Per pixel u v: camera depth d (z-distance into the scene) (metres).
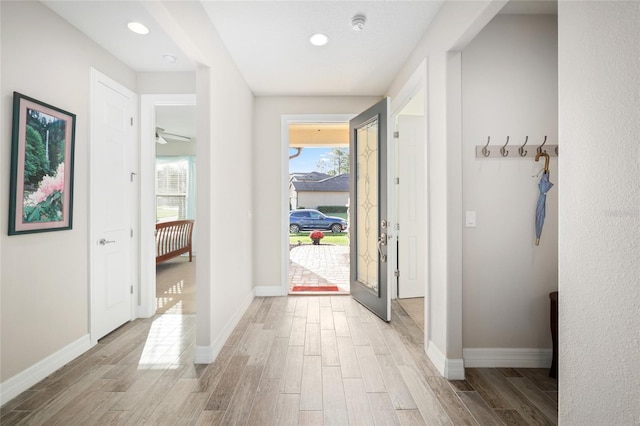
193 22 1.90
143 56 2.74
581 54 0.92
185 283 4.45
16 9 1.79
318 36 2.38
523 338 2.12
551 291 2.12
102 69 2.57
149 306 3.09
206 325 2.15
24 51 1.85
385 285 2.90
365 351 2.31
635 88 0.77
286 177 3.72
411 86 2.64
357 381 1.91
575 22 0.94
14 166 1.75
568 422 0.97
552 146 2.10
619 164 0.81
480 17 1.58
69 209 2.18
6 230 1.74
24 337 1.83
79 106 2.31
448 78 1.96
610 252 0.84
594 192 0.88
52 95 2.06
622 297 0.81
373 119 3.13
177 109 4.30
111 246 2.69
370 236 3.32
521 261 2.12
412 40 2.44
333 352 2.29
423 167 3.71
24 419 1.55
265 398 1.73
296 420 1.55
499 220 2.11
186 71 3.05
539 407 1.66
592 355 0.89
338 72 3.03
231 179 2.70
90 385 1.86
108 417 1.57
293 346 2.39
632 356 0.78
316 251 8.02
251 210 3.56
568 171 0.97
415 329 2.73
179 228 5.82
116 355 2.26
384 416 1.58
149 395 1.76
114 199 2.73
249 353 2.28
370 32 2.33
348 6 2.02
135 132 3.03
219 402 1.69
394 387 1.85
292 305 3.38
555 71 2.11
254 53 2.64
